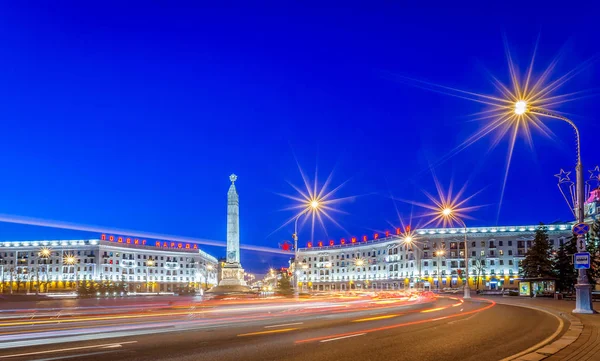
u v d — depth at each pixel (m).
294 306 39.03
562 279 71.19
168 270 179.88
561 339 15.27
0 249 161.88
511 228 131.50
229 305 41.78
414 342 15.20
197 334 17.38
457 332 18.02
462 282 130.50
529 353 12.67
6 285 158.75
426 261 135.62
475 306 37.38
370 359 12.20
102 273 157.75
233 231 84.00
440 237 135.88
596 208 91.31
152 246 176.75
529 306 36.41
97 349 13.73
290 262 186.00
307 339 15.83
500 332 18.08
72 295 101.56
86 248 158.38
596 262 65.25
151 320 24.09
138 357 12.37
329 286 174.62
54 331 18.73
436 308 34.62
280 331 18.28
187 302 52.59
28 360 11.95
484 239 132.75
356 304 42.72
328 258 177.88
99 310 35.53
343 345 14.48
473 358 12.45
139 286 169.12
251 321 23.06
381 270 156.50
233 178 85.25
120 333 17.86
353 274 169.12
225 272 82.75
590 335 16.05
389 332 17.92
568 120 25.45
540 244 85.62
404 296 70.44
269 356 12.53
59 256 159.00
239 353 12.98
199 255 192.00
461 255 132.88
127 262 167.12
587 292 24.75
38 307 42.84
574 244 70.94
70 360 11.96
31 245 161.00
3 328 20.09
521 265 88.50
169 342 15.19
